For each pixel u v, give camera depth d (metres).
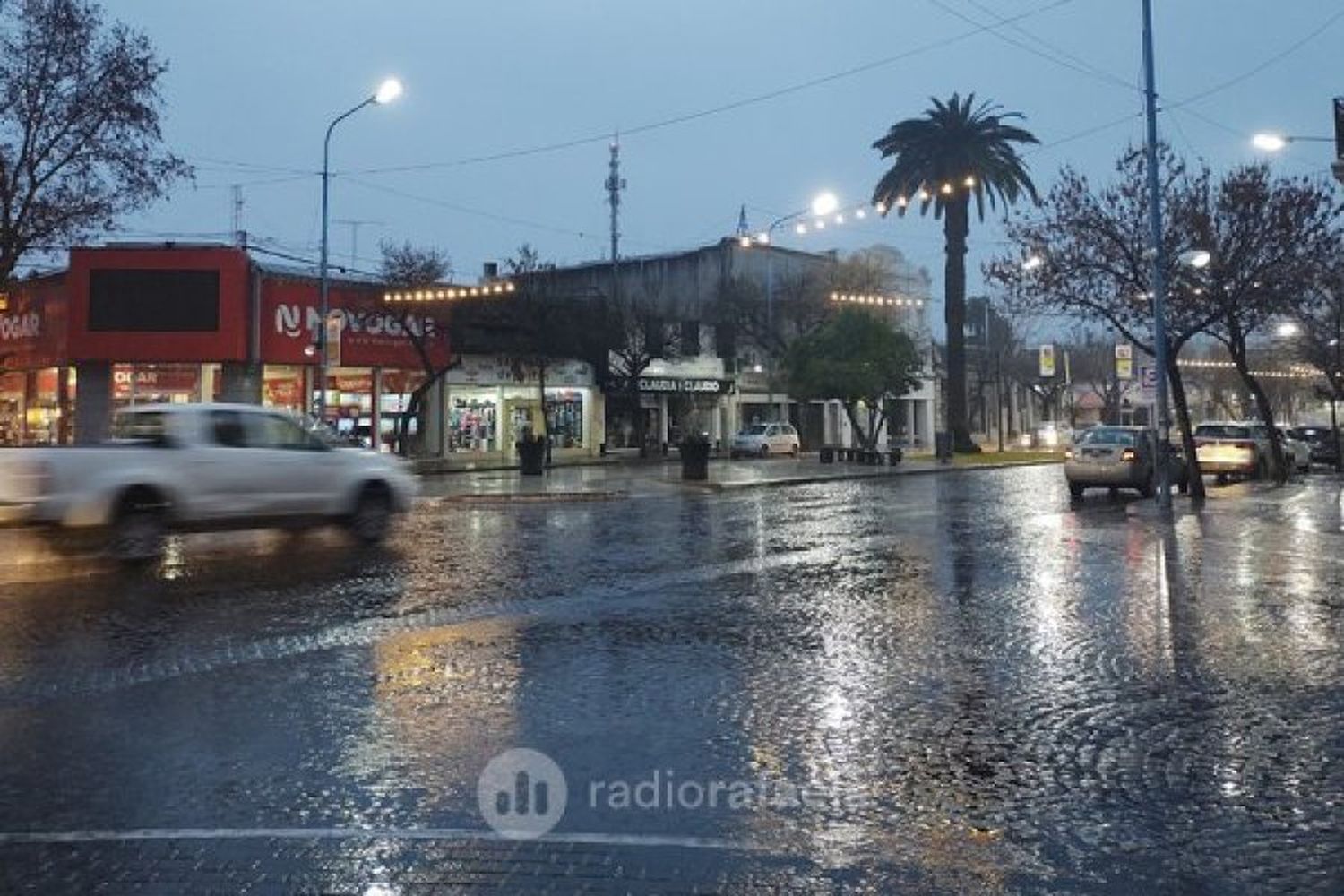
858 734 6.50
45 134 26.14
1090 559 14.37
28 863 4.63
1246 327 29.02
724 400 57.75
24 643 8.95
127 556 13.63
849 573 13.13
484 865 4.63
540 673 8.00
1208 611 10.49
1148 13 22.61
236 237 40.69
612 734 6.49
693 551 15.27
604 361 49.72
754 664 8.29
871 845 4.86
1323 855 4.73
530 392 47.16
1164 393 22.11
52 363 37.31
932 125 44.78
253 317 36.56
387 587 11.95
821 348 45.69
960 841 4.89
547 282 48.00
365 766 5.88
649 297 61.31
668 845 4.84
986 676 7.94
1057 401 85.38
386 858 4.69
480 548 15.58
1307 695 7.36
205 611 10.43
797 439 54.56
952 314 48.25
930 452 60.59
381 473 16.47
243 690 7.47
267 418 15.38
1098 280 25.48
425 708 7.04
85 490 13.26
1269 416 32.97
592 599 11.22
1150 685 7.64
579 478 33.56
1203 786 5.61
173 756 6.04
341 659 8.42
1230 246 24.33
